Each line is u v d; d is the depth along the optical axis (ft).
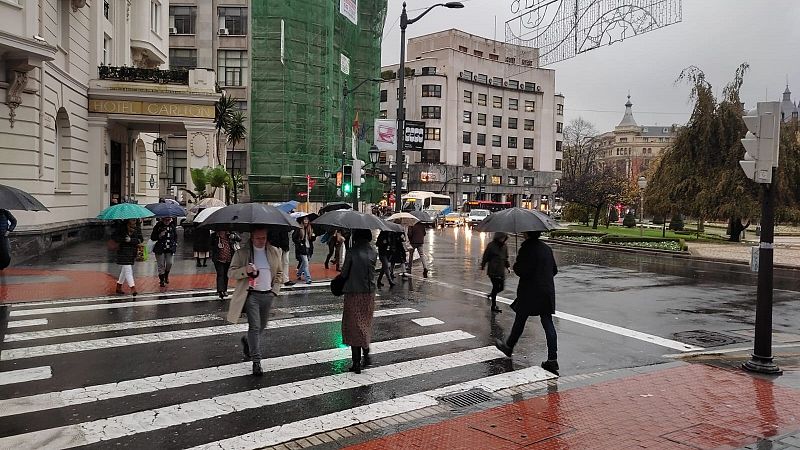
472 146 276.00
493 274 39.06
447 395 22.31
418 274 58.85
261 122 144.15
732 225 122.72
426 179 257.96
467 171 270.87
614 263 76.18
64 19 73.51
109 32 94.89
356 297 24.80
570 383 24.11
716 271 69.05
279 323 33.63
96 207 84.64
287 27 143.13
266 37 143.13
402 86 66.95
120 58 100.01
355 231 25.49
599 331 34.35
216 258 40.14
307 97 147.13
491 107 282.97
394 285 50.01
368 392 22.50
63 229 71.51
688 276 63.26
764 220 25.76
